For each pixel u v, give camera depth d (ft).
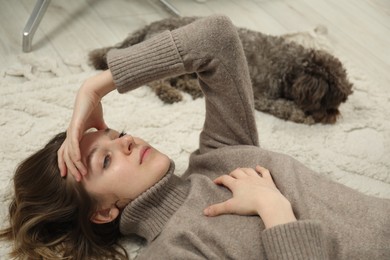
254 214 3.16
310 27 7.15
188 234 3.10
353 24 7.34
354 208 3.12
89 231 3.57
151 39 3.37
